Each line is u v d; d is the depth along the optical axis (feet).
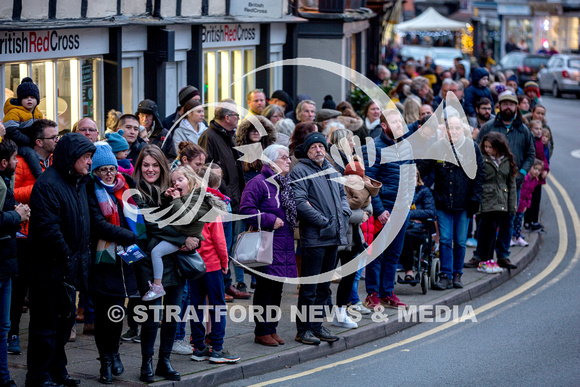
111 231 37.91
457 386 41.19
